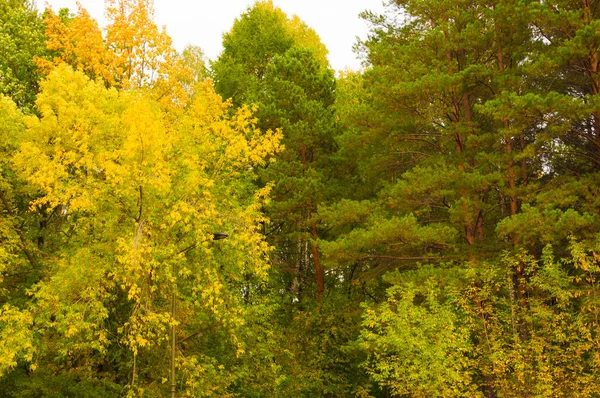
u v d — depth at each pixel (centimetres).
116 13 2217
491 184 2011
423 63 2200
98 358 1881
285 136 2545
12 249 1875
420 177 2012
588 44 1772
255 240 1705
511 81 1964
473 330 1958
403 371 1861
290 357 2308
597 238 1683
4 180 1872
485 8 2058
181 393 1841
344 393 2480
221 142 1789
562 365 1798
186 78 2297
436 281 1889
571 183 1797
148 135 1551
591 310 1727
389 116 2230
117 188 1630
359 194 2531
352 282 2303
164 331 1848
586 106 1712
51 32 2309
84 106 1698
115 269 1596
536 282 1794
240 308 1783
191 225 1614
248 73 3098
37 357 1695
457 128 2067
